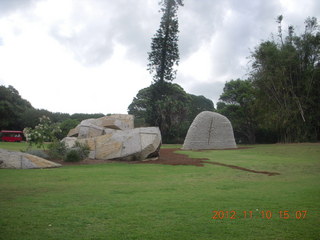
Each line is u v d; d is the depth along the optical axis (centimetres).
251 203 723
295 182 1090
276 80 3397
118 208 650
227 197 791
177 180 1106
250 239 482
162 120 4625
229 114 4969
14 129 4847
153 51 4816
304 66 3469
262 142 5197
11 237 472
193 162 1734
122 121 2858
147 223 552
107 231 506
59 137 3416
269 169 1488
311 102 3291
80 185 942
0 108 4534
